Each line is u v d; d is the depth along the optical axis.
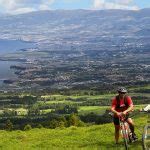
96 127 35.28
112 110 22.19
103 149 24.67
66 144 28.73
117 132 24.61
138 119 37.03
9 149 27.22
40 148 27.20
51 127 57.97
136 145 23.77
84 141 29.09
